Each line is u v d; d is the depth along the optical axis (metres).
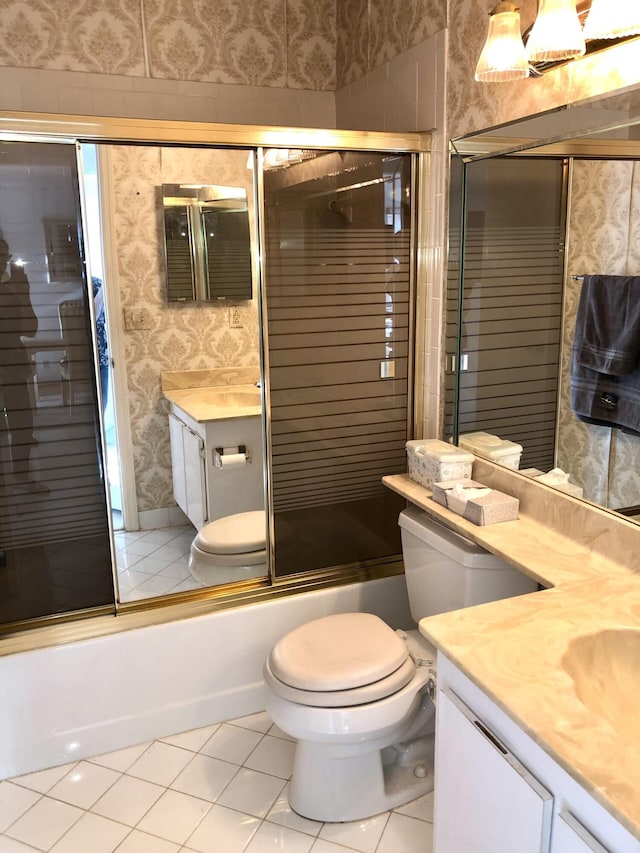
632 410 1.54
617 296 1.55
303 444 2.28
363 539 2.43
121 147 2.27
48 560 2.05
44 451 1.99
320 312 2.21
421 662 1.90
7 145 1.81
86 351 1.97
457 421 2.24
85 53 2.42
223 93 2.63
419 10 2.19
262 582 2.33
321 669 1.74
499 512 1.87
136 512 2.47
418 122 2.25
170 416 2.48
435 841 1.44
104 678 2.09
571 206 1.66
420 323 2.34
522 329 1.88
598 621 1.32
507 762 1.13
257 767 2.07
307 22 2.70
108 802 1.94
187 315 2.46
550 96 1.71
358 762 1.85
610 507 1.63
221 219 2.46
